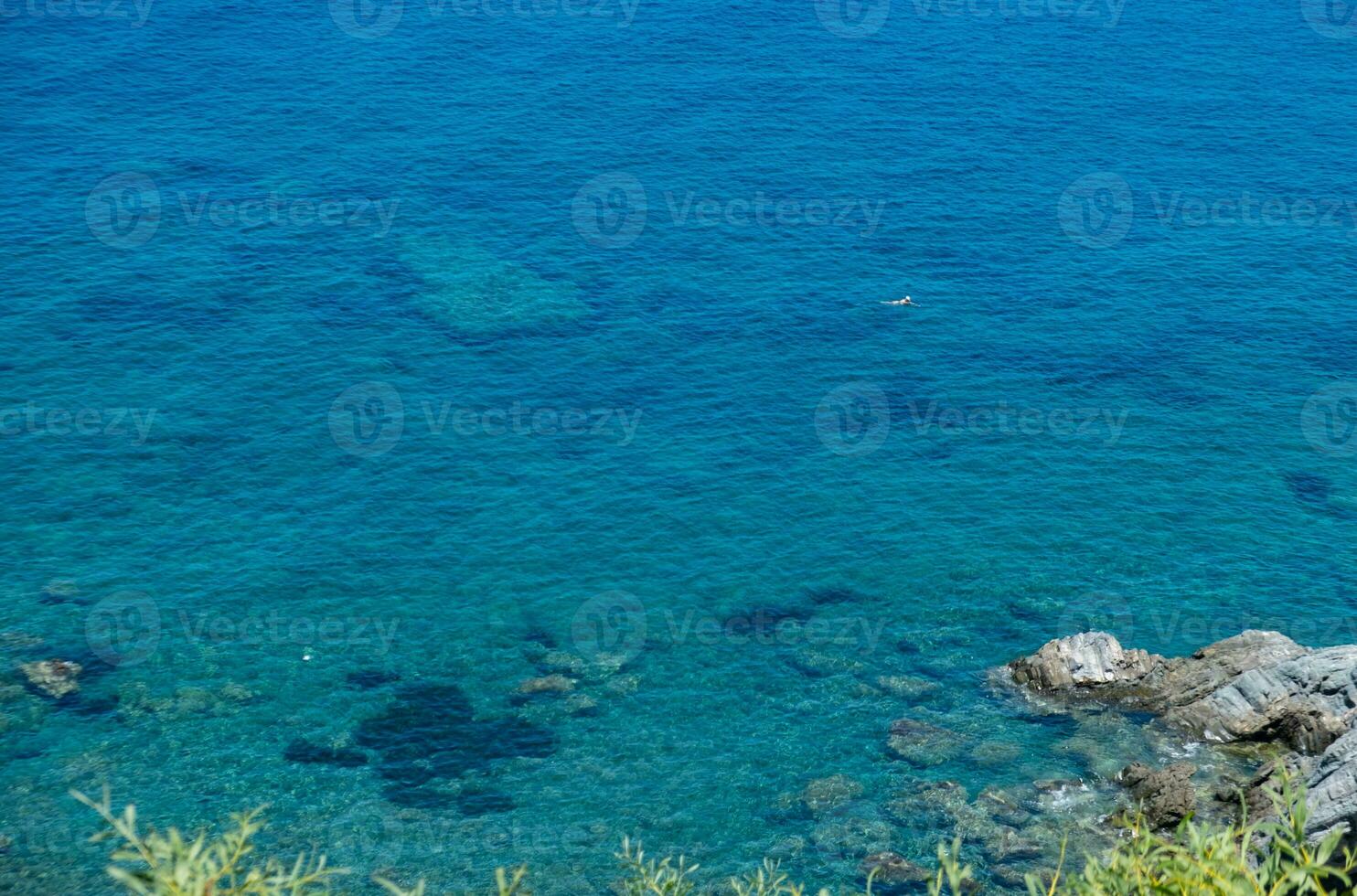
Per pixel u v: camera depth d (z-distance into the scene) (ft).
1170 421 242.78
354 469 225.35
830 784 163.73
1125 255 295.48
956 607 198.18
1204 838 49.49
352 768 165.99
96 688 176.76
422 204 307.58
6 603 192.44
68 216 295.69
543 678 182.29
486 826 156.87
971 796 161.58
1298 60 393.09
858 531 213.25
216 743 168.76
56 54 369.30
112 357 251.80
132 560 203.10
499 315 268.41
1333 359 261.85
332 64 373.81
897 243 297.74
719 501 219.20
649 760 168.35
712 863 151.02
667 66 379.76
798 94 365.61
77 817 155.02
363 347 258.57
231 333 260.62
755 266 287.89
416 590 199.00
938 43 399.85
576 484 222.69
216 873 45.80
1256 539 213.05
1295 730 166.09
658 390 248.11
